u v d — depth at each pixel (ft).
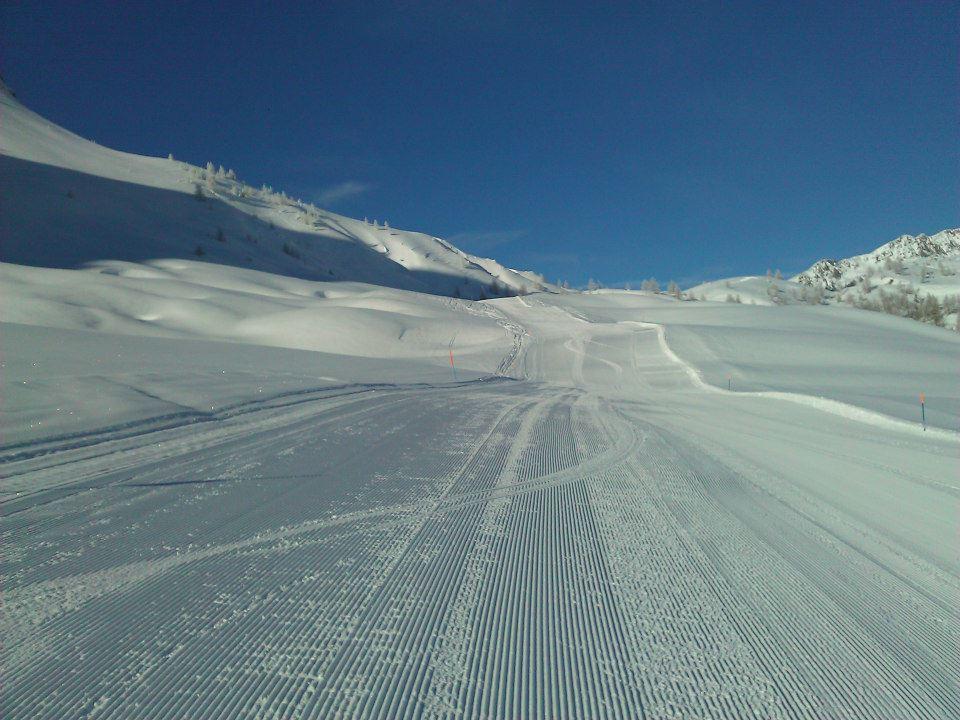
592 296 282.56
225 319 157.89
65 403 32.89
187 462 24.52
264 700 8.85
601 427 40.34
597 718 8.69
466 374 94.17
